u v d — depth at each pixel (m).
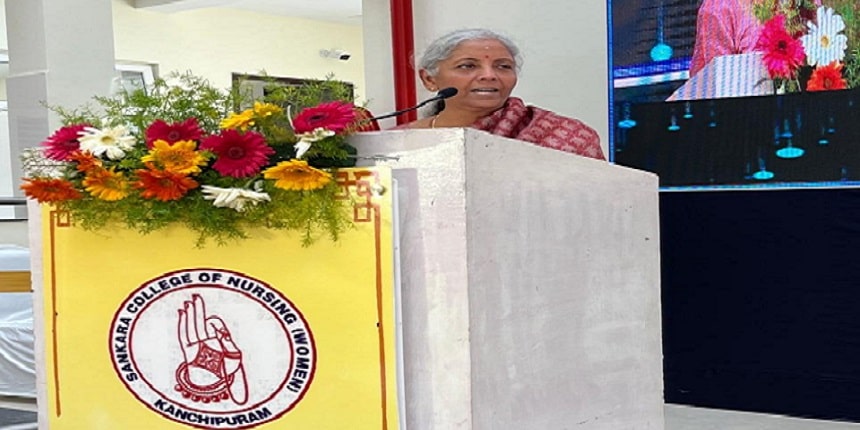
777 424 3.99
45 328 1.65
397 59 5.25
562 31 4.66
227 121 1.52
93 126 1.64
